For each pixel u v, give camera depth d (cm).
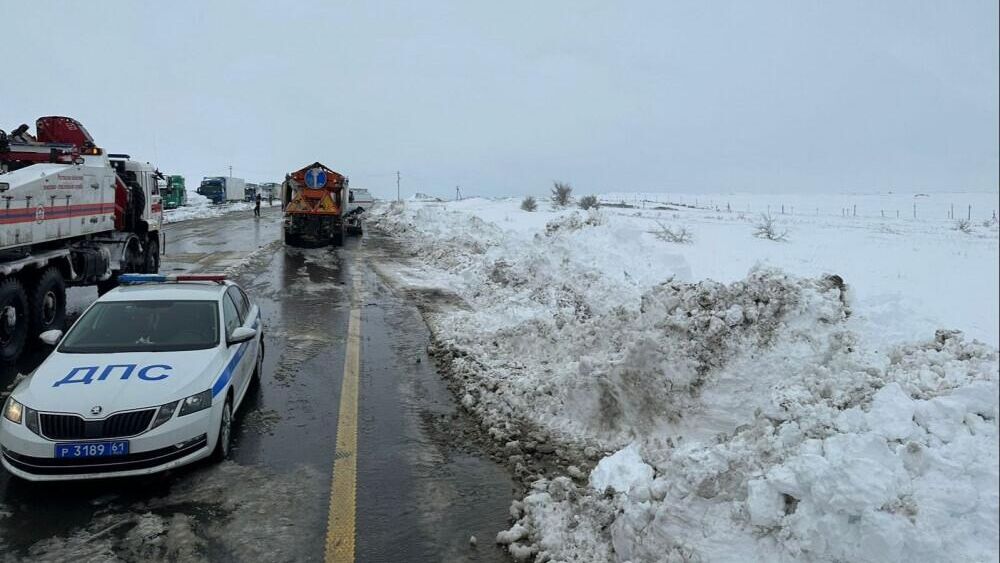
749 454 382
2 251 818
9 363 828
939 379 433
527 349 857
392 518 462
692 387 571
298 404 693
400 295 1401
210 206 5812
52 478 476
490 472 540
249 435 604
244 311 758
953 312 951
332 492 497
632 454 514
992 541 300
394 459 560
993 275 1324
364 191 4722
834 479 322
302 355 892
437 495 498
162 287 691
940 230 2836
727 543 350
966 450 335
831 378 476
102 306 639
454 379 781
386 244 2656
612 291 1083
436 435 616
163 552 413
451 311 1212
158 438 489
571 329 830
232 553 414
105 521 448
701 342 579
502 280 1402
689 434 560
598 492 464
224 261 1914
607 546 404
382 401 707
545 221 3216
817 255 1706
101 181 1150
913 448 340
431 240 2439
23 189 843
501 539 432
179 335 605
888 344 547
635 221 3064
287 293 1399
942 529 304
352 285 1532
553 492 475
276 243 2555
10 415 495
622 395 603
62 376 523
